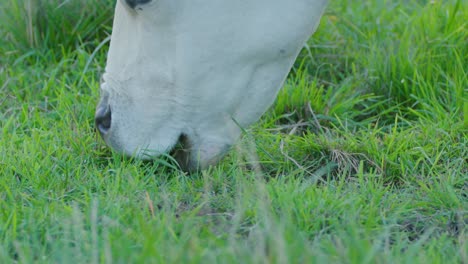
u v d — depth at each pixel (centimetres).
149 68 516
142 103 527
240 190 524
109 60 539
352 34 848
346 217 498
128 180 541
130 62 523
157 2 487
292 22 500
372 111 739
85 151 606
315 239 471
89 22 841
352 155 619
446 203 539
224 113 525
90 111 677
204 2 489
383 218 502
